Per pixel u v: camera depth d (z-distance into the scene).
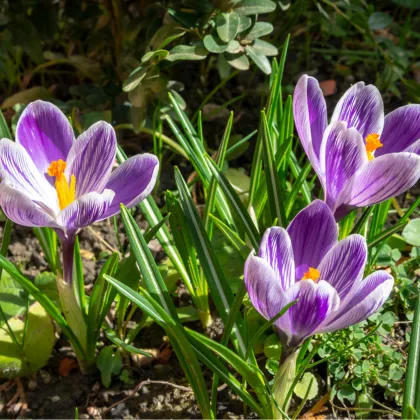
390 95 0.97
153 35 0.84
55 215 0.68
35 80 0.96
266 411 0.68
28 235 0.84
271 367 0.72
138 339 0.76
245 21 0.78
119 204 0.68
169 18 0.84
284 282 0.64
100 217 0.67
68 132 0.69
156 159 0.68
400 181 0.65
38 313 0.74
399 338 0.76
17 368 0.73
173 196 0.72
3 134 0.74
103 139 0.68
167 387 0.74
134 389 0.73
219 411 0.72
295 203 0.78
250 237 0.71
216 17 0.78
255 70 0.95
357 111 0.69
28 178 0.67
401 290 0.76
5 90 0.94
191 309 0.77
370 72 1.01
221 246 0.78
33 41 0.88
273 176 0.71
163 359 0.75
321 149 0.66
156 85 0.81
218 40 0.78
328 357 0.70
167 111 0.84
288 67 0.98
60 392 0.73
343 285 0.64
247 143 0.88
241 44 0.80
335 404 0.73
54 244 0.75
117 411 0.73
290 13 0.97
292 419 0.70
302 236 0.65
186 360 0.69
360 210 0.84
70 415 0.72
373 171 0.65
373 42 0.93
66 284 0.70
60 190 0.67
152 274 0.68
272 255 0.63
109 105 0.88
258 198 0.76
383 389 0.74
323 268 0.64
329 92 0.96
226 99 0.95
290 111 0.76
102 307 0.73
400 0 1.01
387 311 0.77
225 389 0.74
